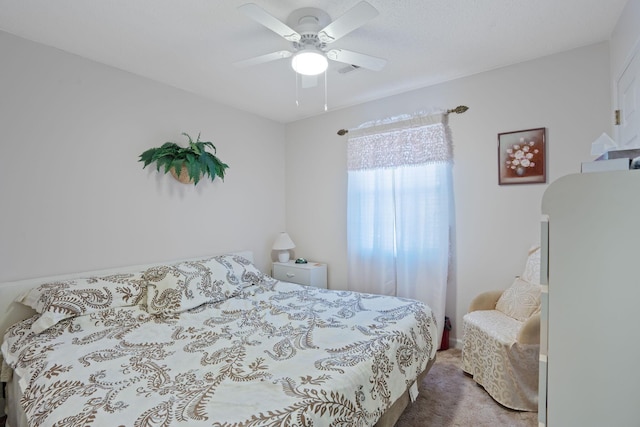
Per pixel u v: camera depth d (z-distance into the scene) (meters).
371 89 3.03
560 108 2.38
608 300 1.14
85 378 1.25
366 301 2.29
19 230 2.07
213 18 1.89
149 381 1.23
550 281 1.23
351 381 1.28
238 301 2.33
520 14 1.88
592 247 1.16
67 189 2.26
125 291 2.13
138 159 2.64
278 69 2.56
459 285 2.85
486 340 2.11
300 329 1.77
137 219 2.64
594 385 1.16
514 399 1.93
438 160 2.84
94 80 2.40
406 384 1.66
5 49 2.02
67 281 2.08
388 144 3.13
